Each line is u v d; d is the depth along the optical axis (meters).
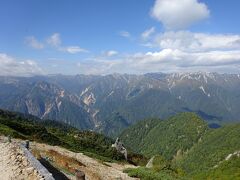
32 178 20.88
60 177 33.47
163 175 64.81
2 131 88.69
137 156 166.62
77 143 151.62
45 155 49.25
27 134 119.62
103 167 70.25
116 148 153.00
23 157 26.39
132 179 60.09
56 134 167.62
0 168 23.67
